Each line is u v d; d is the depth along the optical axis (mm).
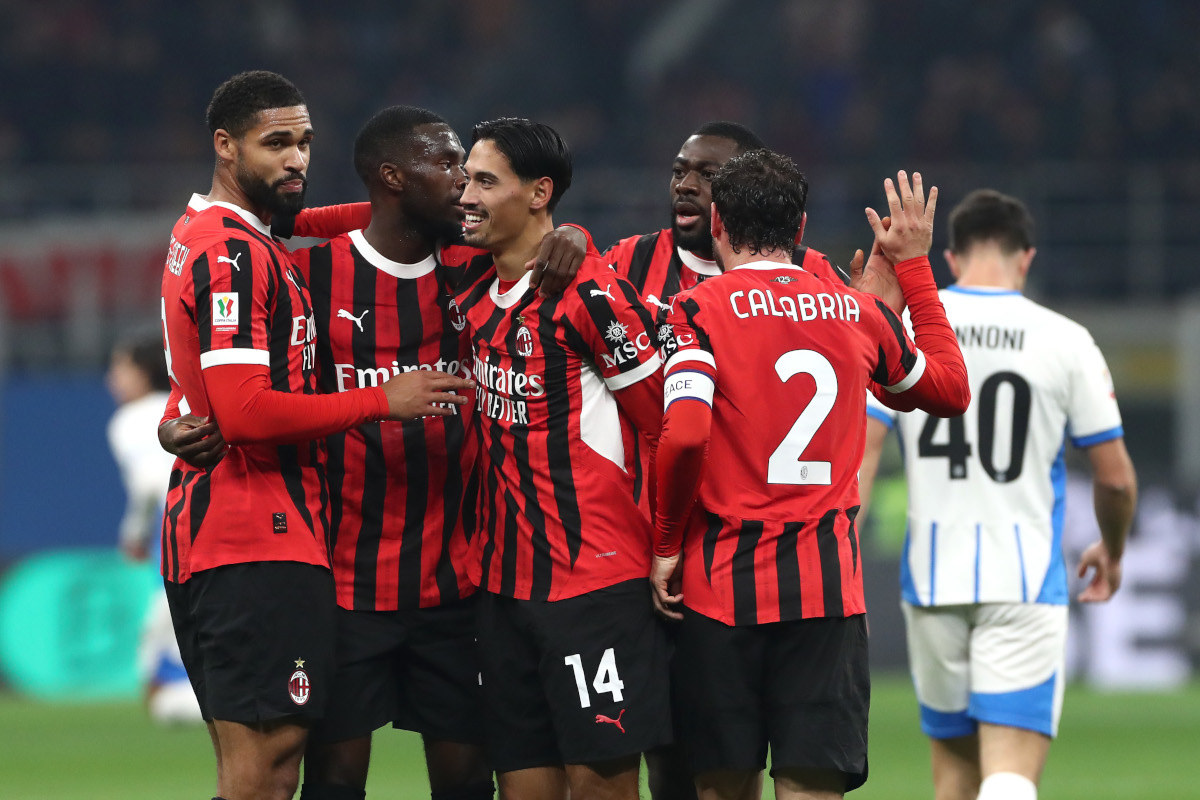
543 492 14164
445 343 15250
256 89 14070
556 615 14039
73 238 48906
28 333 48562
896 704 38438
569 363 14039
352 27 70375
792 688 13492
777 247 13891
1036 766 17578
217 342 13391
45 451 44094
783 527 13430
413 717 15609
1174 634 43219
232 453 13914
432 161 14766
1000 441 17797
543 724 14484
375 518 15016
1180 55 67188
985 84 66125
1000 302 18062
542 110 69500
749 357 13469
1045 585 17609
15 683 42812
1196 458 50031
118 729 34844
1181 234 57562
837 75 69000
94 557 43781
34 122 64750
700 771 13758
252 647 13773
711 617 13531
